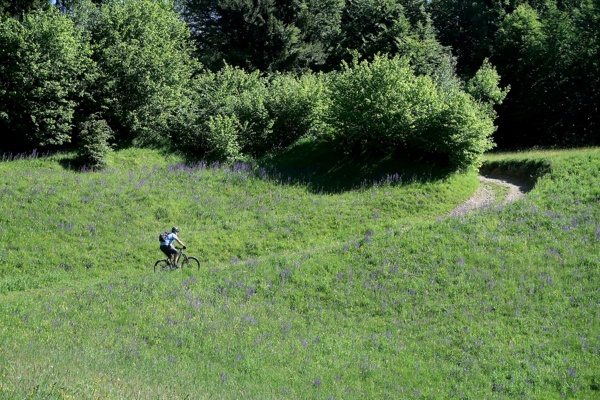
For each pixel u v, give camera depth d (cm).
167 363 1580
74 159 3516
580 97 5559
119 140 3934
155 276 2339
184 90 4306
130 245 2767
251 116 4059
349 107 3719
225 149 3800
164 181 3381
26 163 3419
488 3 6775
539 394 1548
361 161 3741
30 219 2808
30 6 4141
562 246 2391
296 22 6062
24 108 3547
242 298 2133
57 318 1878
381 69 3722
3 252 2573
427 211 3167
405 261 2370
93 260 2634
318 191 3400
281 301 2119
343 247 2539
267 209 3183
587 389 1565
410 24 5725
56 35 3641
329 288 2203
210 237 2884
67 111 3684
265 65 5781
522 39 5819
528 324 1908
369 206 3209
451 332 1889
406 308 2058
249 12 5744
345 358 1717
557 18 5803
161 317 1925
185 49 5069
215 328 1866
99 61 4003
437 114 3562
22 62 3550
